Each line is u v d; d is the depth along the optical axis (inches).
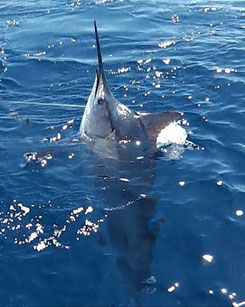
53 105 537.6
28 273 332.8
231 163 429.4
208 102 522.6
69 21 756.0
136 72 596.1
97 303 312.2
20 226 368.5
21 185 407.5
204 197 393.1
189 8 793.6
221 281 326.3
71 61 634.8
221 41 668.1
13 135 479.2
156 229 362.0
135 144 437.7
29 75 606.9
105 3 816.3
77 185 403.9
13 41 697.6
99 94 434.3
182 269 333.1
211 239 356.2
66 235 359.6
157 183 404.2
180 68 597.3
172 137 448.8
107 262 336.8
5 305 312.3
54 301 314.7
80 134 466.0
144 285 321.4
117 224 365.7
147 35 702.5
